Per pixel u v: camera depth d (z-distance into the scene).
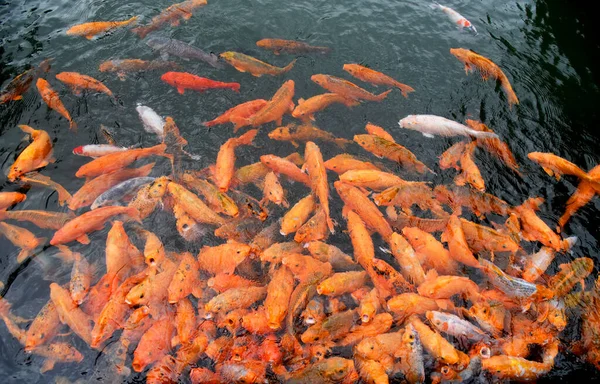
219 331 2.27
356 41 3.15
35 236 2.46
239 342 2.24
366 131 2.81
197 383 2.16
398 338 2.22
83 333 2.23
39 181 2.60
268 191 2.52
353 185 2.57
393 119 2.85
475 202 2.59
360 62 3.06
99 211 2.45
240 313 2.27
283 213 2.55
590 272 2.43
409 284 2.36
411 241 2.45
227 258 2.37
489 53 3.11
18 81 2.85
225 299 2.26
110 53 3.01
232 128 2.79
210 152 2.71
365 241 2.41
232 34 3.14
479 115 2.86
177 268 2.33
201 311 2.29
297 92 2.92
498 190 2.65
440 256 2.41
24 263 2.40
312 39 3.16
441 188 2.60
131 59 2.95
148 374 2.16
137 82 2.91
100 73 2.92
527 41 3.17
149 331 2.22
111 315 2.23
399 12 3.31
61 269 2.39
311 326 2.24
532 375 2.23
